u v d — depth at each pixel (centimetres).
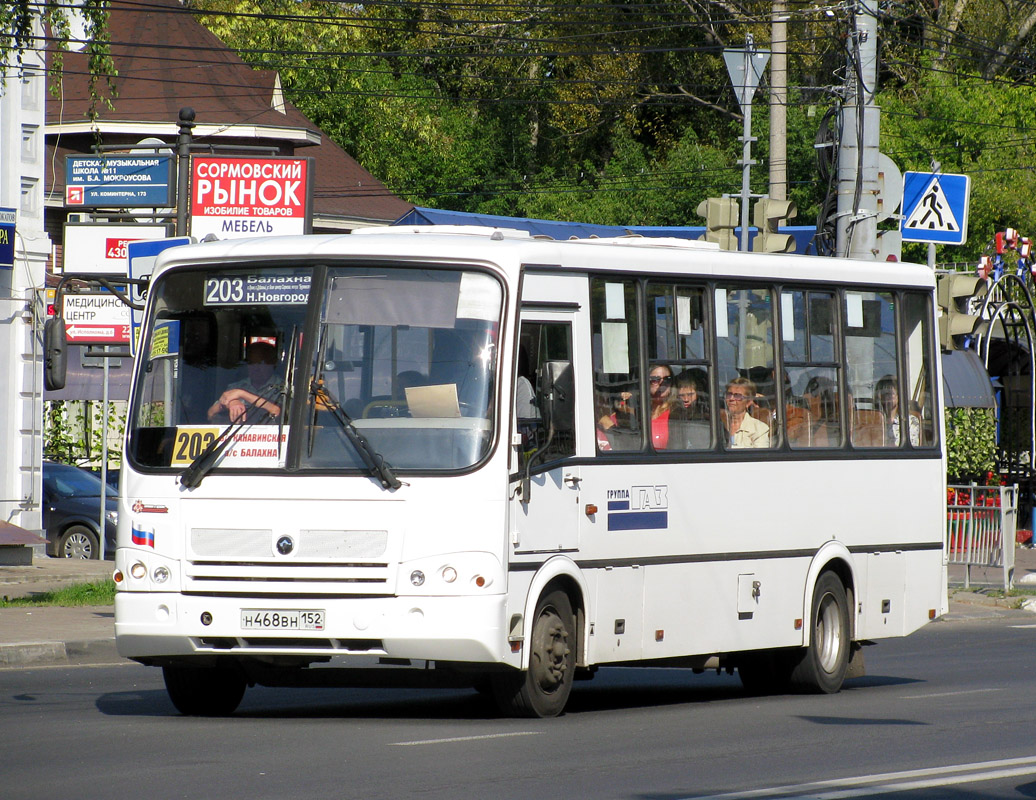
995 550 7931
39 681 4600
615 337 3912
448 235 3884
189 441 3569
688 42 18038
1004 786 2870
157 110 13212
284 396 3534
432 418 3503
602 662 3834
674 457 4044
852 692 4625
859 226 6981
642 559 3934
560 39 15325
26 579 7438
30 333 8575
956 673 5212
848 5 7044
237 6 17162
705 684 5062
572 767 2977
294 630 3447
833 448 4581
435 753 3109
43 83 8612
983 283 10712
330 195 14312
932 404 4981
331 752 3105
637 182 17175
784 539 4384
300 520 3475
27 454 8581
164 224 6844
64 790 2673
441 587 3434
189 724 3562
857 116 7006
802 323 4522
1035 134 14012
